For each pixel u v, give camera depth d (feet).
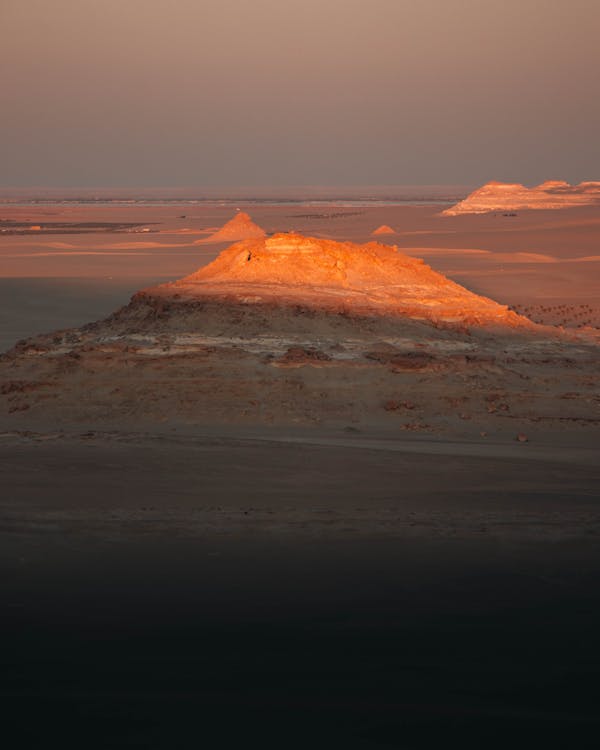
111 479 211.20
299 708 85.40
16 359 391.65
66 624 109.81
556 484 224.33
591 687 91.20
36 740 77.41
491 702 87.25
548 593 124.16
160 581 129.49
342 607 117.91
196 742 77.77
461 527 166.61
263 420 335.88
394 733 80.38
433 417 343.67
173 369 370.94
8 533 156.46
